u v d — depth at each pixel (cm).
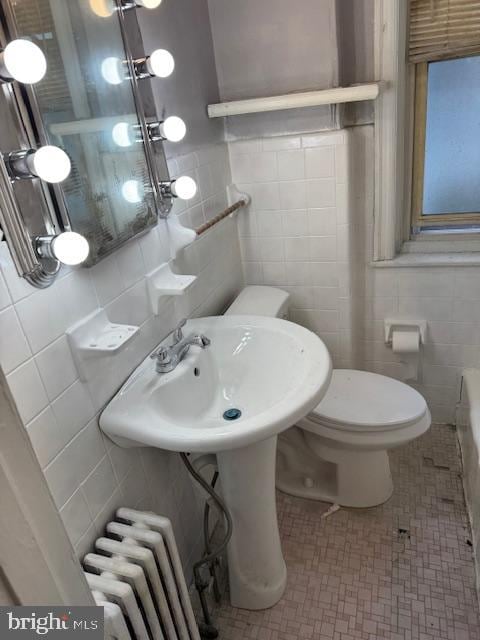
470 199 180
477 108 165
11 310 78
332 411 153
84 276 96
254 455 117
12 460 47
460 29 152
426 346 196
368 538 158
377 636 130
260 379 131
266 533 132
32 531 50
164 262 127
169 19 133
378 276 190
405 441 148
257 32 159
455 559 148
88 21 93
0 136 73
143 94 114
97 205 96
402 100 165
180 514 140
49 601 53
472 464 160
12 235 72
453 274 180
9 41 72
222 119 173
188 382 118
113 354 93
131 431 98
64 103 86
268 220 185
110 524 104
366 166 174
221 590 147
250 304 174
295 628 134
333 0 147
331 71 157
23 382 81
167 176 126
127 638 86
